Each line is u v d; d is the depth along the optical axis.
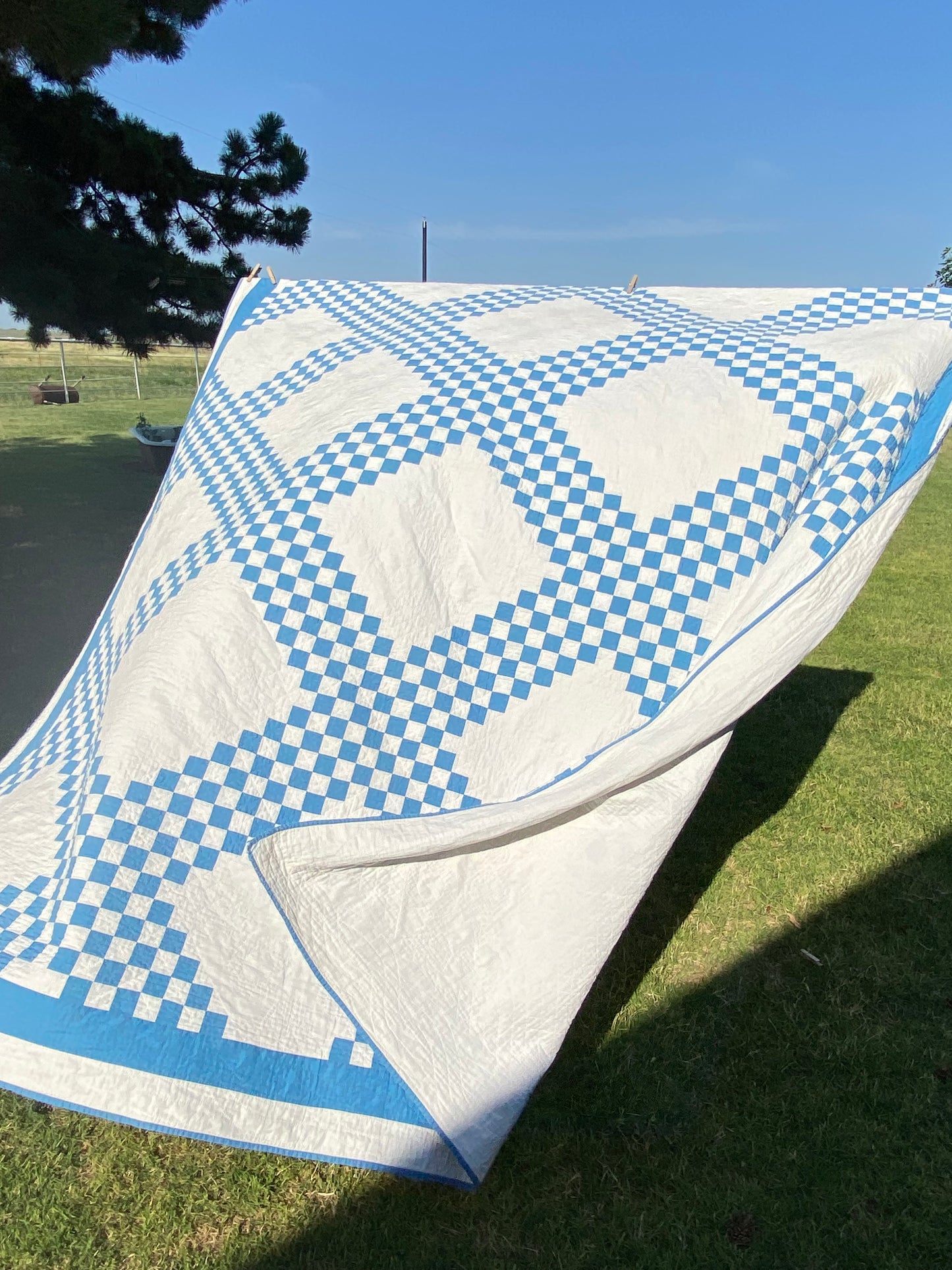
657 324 3.24
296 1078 2.32
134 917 2.24
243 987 2.31
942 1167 2.55
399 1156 2.37
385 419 2.83
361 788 2.46
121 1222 2.38
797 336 3.05
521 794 2.57
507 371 2.99
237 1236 2.36
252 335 3.86
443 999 2.49
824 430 2.72
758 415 2.75
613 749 2.54
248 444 3.26
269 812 2.39
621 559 2.68
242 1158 2.58
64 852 2.44
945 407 2.80
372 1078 2.39
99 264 9.06
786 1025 3.08
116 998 2.18
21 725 4.83
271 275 4.17
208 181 11.16
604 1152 2.59
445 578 2.65
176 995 2.23
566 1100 2.76
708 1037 3.03
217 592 2.54
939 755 5.13
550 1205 2.44
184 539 3.05
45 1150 2.58
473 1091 2.44
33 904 2.33
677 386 2.86
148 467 14.12
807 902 3.77
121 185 10.02
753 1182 2.50
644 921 3.66
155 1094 2.17
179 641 2.48
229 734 2.42
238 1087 2.25
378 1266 2.28
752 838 4.26
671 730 2.53
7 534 9.66
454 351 3.17
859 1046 2.98
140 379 31.48
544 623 2.66
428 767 2.52
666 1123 2.69
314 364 3.52
